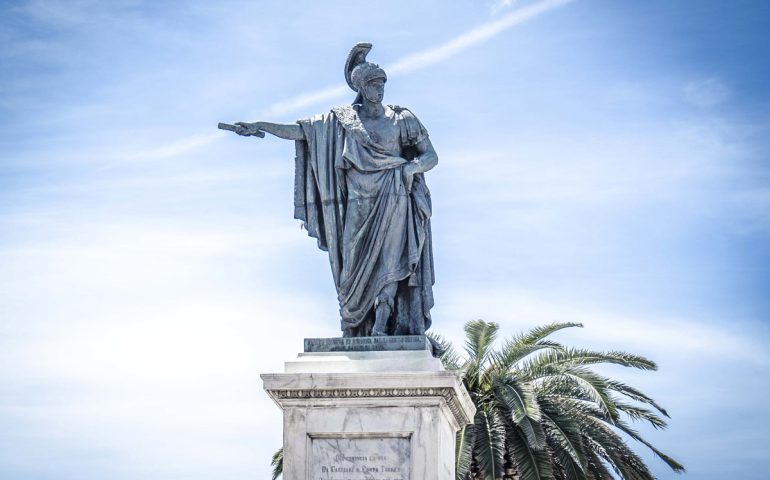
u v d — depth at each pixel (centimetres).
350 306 1784
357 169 1792
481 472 3045
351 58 1852
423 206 1800
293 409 1662
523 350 3241
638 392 3325
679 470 3328
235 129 1811
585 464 3036
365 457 1647
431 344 1819
